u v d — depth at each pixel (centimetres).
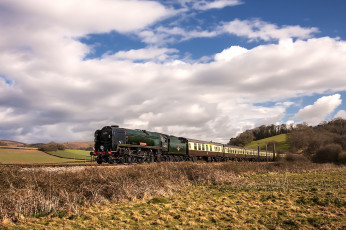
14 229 696
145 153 2833
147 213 863
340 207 938
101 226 733
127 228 715
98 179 1148
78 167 1565
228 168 2133
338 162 4922
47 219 798
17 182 968
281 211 890
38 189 941
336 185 1481
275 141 11356
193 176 1661
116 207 955
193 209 936
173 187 1338
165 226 732
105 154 2358
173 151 3341
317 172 2572
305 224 738
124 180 1187
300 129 10581
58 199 923
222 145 4612
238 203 1044
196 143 3822
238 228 712
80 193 1008
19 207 832
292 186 1476
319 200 1035
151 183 1257
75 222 770
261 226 721
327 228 689
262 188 1402
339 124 10012
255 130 16600
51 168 1398
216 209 927
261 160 6341
